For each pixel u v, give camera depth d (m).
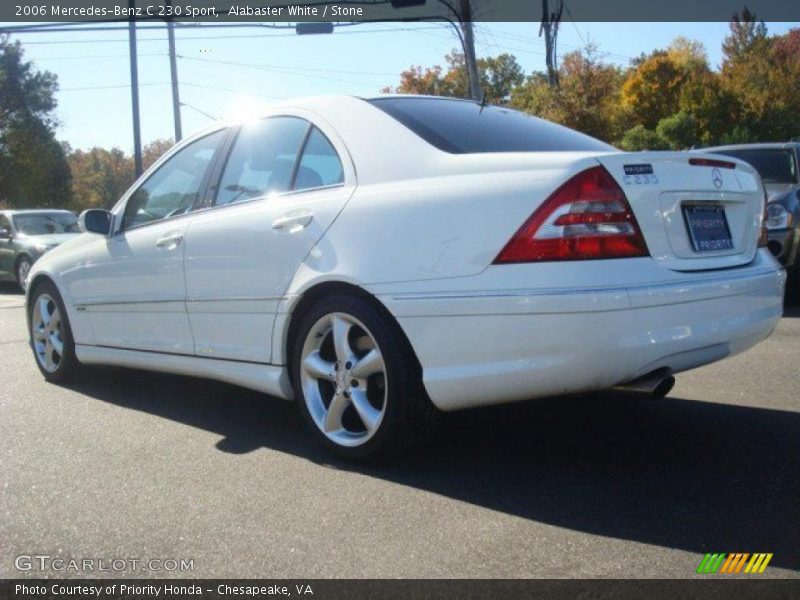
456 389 3.42
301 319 4.01
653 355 3.23
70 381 5.78
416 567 2.81
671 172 3.48
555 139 4.09
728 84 47.88
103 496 3.53
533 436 4.22
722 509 3.24
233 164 4.55
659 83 46.94
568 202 3.22
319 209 3.88
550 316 3.17
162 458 4.02
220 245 4.32
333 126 4.06
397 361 3.57
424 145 3.73
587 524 3.12
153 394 5.39
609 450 3.98
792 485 3.48
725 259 3.69
